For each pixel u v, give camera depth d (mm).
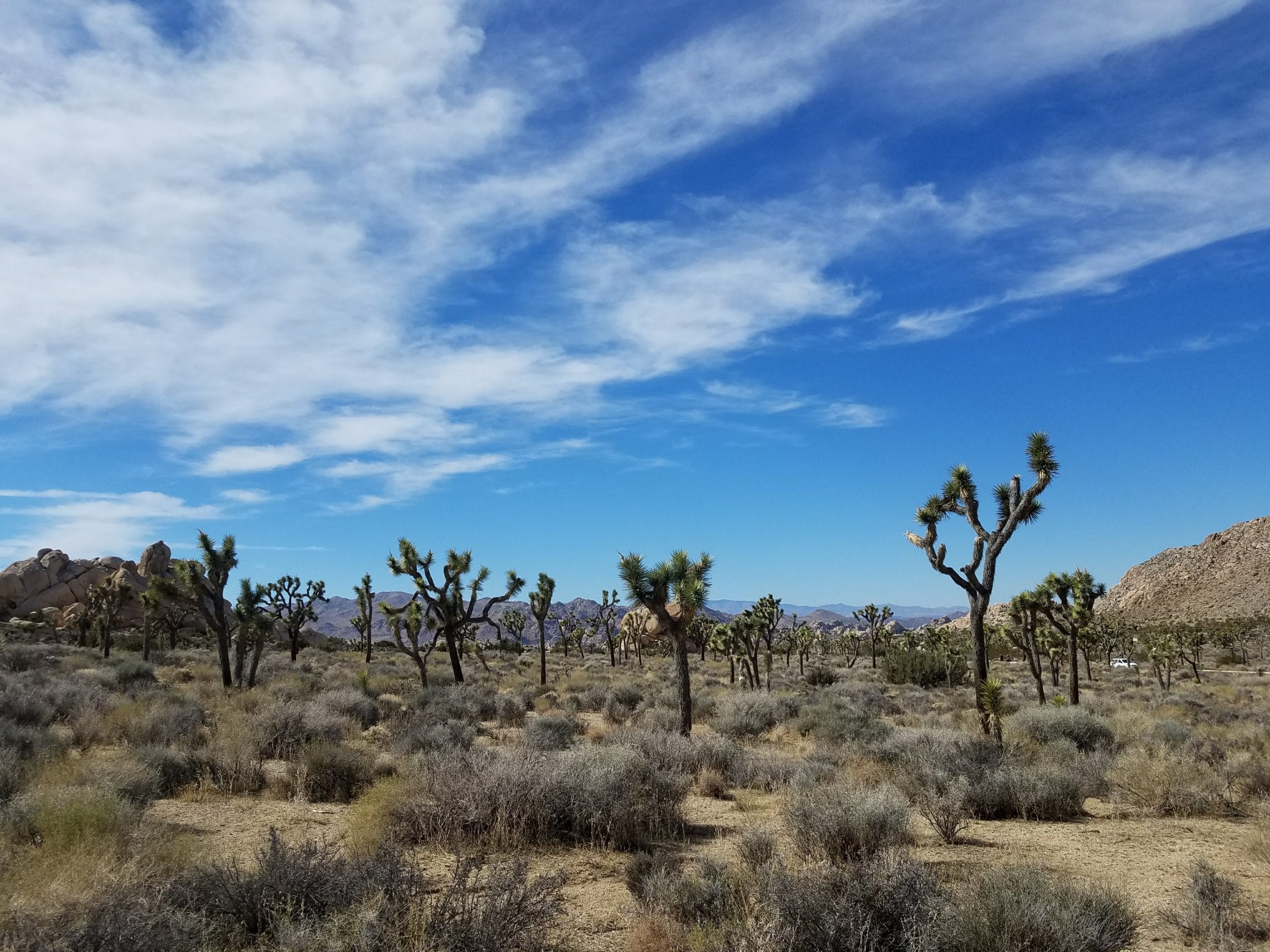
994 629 52312
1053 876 8438
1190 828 12141
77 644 68250
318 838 10836
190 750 16000
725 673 59094
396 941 5789
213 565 32094
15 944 5391
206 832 11023
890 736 19312
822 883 6434
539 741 18719
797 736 24000
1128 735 20719
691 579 20531
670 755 16203
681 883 7996
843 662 77875
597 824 10750
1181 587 172125
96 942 5426
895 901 6152
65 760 14055
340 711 25062
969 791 13023
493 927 6133
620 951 6941
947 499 17859
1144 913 7910
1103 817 13047
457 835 10258
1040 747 18172
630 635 78188
